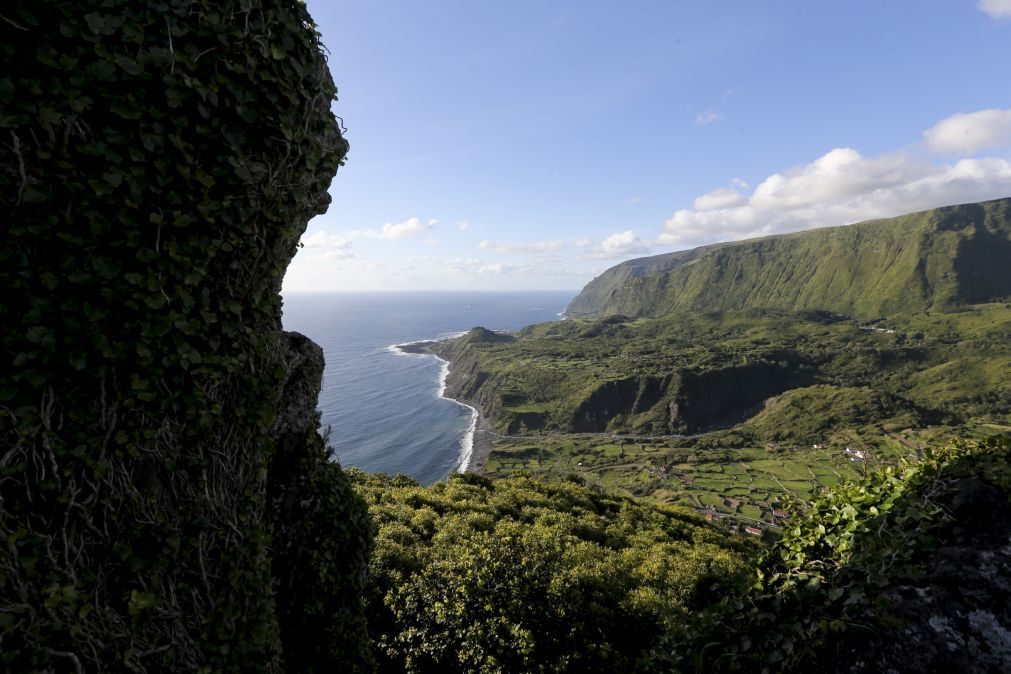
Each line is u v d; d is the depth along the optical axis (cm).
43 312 311
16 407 302
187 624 397
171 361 378
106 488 347
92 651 330
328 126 544
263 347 481
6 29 302
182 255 385
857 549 450
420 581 999
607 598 1150
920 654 355
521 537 1471
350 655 668
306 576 642
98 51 328
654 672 527
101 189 333
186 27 378
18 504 305
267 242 479
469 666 873
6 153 299
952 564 399
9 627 289
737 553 2084
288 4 471
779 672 413
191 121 394
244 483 463
